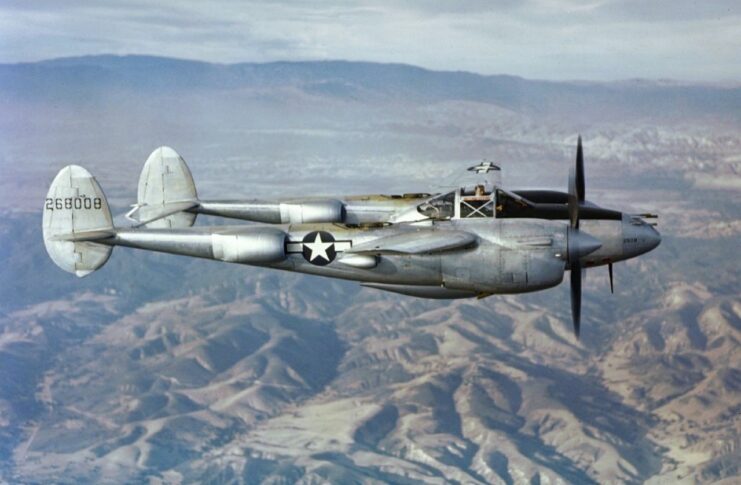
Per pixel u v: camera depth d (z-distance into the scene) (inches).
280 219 1660.9
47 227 1457.9
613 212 1433.3
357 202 1614.2
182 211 1804.9
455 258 1286.9
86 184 1451.8
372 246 1286.9
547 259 1269.7
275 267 1371.8
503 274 1278.3
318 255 1341.0
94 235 1438.2
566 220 1398.9
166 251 1418.6
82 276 1459.2
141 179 1836.9
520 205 1384.1
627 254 1418.6
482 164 1393.9
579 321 1283.2
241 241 1357.0
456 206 1323.8
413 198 1606.8
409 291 1352.1
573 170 1295.5
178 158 1833.2
